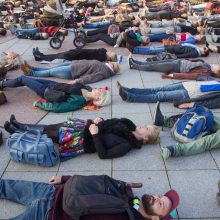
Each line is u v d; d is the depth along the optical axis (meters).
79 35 10.15
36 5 17.95
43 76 7.63
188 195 4.05
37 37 11.28
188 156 4.77
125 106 6.22
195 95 6.18
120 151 4.65
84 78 7.25
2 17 15.28
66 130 4.77
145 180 4.29
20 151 4.46
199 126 4.91
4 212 3.80
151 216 3.40
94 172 4.43
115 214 3.29
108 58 8.32
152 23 11.87
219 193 3.90
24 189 3.85
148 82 7.37
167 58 8.21
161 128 5.46
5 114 5.94
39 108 6.11
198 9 15.58
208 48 9.44
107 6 17.80
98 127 4.76
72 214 3.28
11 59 8.25
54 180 3.89
